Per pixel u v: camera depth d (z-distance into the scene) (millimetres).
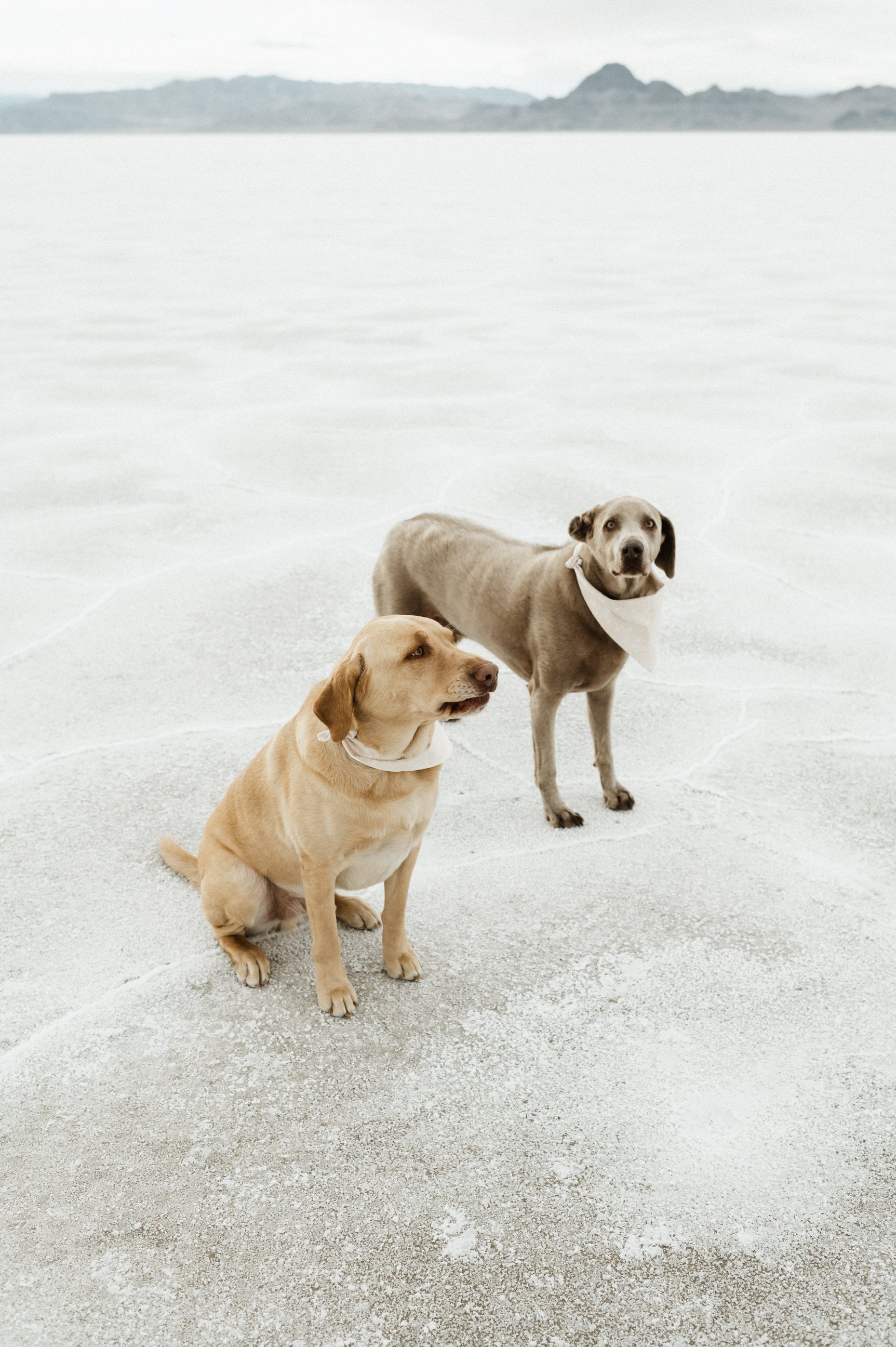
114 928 2957
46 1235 2012
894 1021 2613
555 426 8680
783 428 8586
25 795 3605
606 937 2934
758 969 2803
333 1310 1877
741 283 16844
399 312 14281
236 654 4746
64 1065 2441
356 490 7102
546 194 38438
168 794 3641
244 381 10336
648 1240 2016
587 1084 2404
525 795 3732
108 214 30359
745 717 4230
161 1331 1836
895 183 44031
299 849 2543
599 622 3256
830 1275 1953
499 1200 2100
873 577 5652
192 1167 2168
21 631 4922
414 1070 2447
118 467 7543
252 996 2707
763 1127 2289
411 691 2383
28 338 12523
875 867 3268
